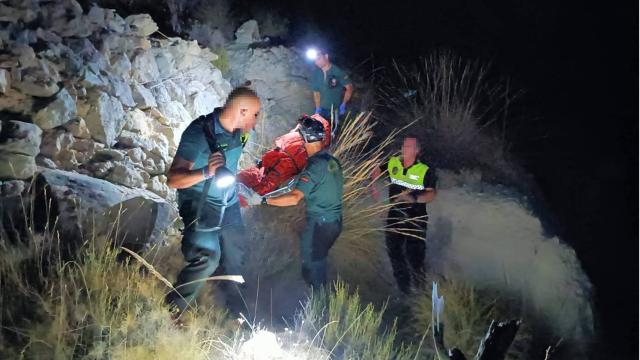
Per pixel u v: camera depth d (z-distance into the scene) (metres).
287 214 6.38
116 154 5.79
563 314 6.88
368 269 6.39
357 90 10.67
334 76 8.58
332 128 8.50
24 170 4.95
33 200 4.83
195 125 4.34
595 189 11.56
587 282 7.43
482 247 7.11
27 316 4.15
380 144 8.85
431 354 5.50
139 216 5.08
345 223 6.53
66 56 5.95
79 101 5.78
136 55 7.02
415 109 9.78
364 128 8.94
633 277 10.66
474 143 9.39
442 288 6.21
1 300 4.07
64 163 5.46
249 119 4.44
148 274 4.85
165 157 6.33
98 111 5.80
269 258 5.88
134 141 6.10
